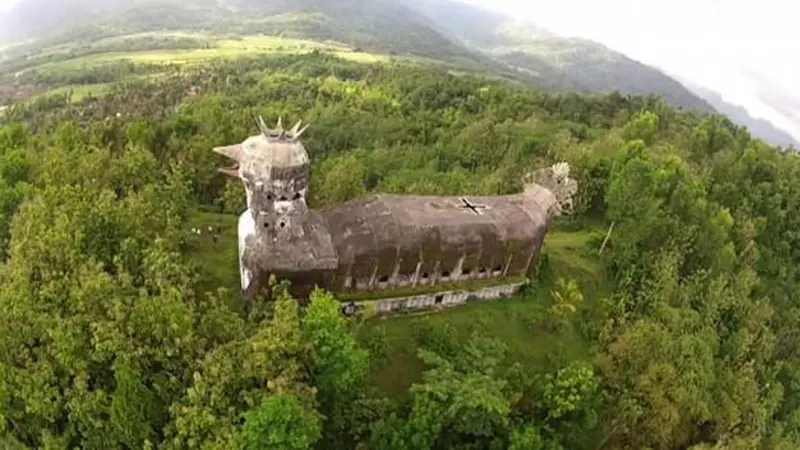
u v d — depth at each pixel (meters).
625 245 55.53
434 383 35.25
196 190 58.66
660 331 44.88
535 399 39.88
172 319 31.61
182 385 31.31
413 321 43.53
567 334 47.44
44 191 43.16
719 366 49.47
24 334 32.75
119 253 37.50
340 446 34.44
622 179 58.09
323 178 61.50
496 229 44.66
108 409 30.17
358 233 40.97
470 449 35.97
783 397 57.62
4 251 44.91
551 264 55.03
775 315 65.69
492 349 39.97
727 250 59.41
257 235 38.97
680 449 43.03
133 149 51.78
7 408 31.67
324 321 33.38
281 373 30.64
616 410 41.25
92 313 32.19
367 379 38.03
